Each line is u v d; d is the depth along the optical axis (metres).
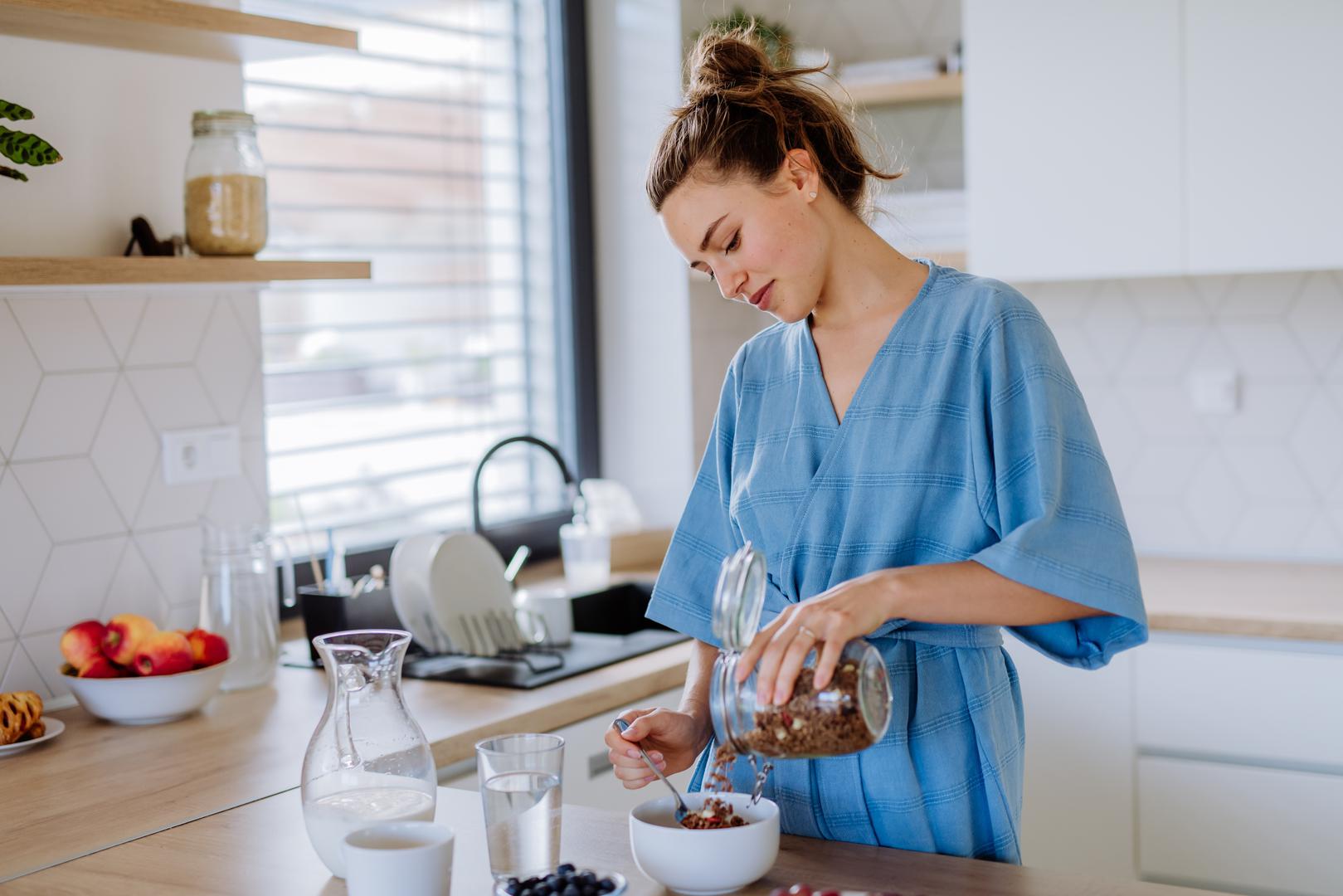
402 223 2.90
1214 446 2.98
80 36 1.98
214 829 1.44
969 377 1.39
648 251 3.27
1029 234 2.78
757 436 1.55
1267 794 2.41
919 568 1.27
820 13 3.37
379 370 2.84
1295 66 2.53
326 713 1.30
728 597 1.14
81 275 1.79
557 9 3.24
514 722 1.92
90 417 2.12
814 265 1.41
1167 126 2.64
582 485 3.14
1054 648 1.39
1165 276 2.99
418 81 2.93
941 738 1.40
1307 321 2.88
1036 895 1.16
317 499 2.71
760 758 1.46
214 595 2.08
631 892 1.18
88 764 1.71
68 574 2.09
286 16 2.61
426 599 2.29
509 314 3.22
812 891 1.04
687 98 1.45
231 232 2.00
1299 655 2.38
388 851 1.09
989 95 2.79
